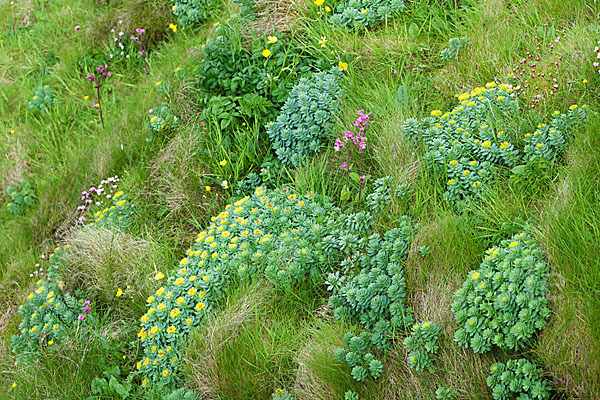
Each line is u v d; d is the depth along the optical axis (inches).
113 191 187.5
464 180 135.3
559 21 159.3
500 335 109.7
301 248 139.5
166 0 235.5
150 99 202.2
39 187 205.9
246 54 189.0
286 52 183.3
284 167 164.1
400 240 132.9
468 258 123.1
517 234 121.2
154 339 137.5
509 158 132.9
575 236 111.4
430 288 124.3
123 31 236.4
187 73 198.2
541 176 129.2
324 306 135.9
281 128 168.6
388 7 185.2
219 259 144.1
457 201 134.0
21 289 173.5
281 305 136.6
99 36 242.2
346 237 138.1
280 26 194.5
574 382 102.5
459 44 167.0
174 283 142.2
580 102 135.9
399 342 121.6
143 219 172.9
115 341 147.6
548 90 142.6
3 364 153.9
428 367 115.5
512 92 145.8
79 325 150.6
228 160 173.2
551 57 148.2
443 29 177.3
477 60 161.2
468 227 127.0
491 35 164.1
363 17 184.7
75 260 167.5
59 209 195.5
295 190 160.6
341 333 126.4
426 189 138.9
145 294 153.4
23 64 250.4
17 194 205.8
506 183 133.1
